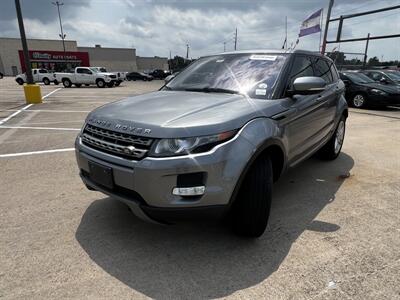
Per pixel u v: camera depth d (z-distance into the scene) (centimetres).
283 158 325
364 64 2369
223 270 258
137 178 245
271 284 242
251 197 276
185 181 242
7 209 356
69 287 237
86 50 7338
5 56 6462
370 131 799
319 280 246
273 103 318
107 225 325
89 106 1316
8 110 1168
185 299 227
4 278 245
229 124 260
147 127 253
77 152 302
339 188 426
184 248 287
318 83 321
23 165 508
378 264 265
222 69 390
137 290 235
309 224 330
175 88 390
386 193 411
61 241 296
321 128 446
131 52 7931
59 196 392
